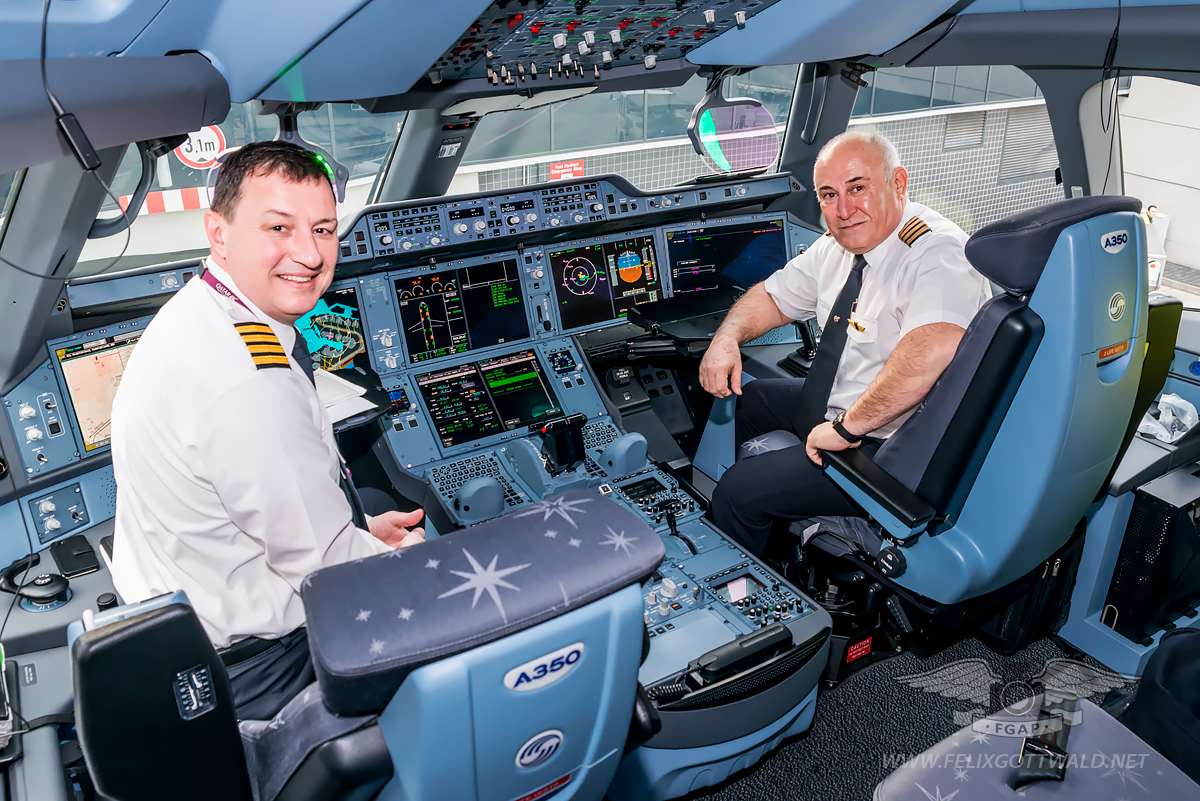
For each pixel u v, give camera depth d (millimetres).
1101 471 2207
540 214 3133
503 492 2957
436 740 903
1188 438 2807
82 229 1960
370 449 3066
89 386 2248
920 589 2396
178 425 1313
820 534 2586
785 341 3746
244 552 1424
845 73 3363
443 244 2953
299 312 1486
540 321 3354
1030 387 2002
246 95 1989
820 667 2246
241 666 1469
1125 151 3213
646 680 2043
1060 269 1879
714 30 2592
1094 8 2787
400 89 2328
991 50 3057
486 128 3158
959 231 2441
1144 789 1309
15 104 1279
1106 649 2777
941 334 2199
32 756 1526
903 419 2359
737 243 3752
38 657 1801
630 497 2949
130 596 1485
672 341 3191
